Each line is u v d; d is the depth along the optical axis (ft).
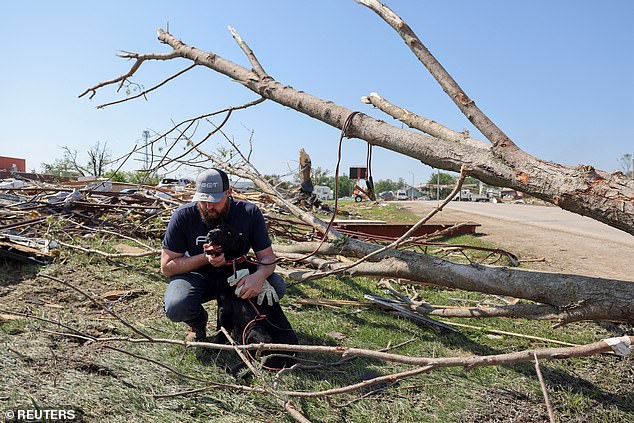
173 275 11.32
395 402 9.52
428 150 11.50
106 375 9.41
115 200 28.30
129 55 17.69
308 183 54.39
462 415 9.32
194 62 16.87
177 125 18.74
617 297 9.95
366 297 15.39
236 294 10.84
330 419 8.69
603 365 12.17
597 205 9.45
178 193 30.50
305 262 18.11
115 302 14.23
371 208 75.46
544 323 15.40
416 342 12.98
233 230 11.02
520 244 33.71
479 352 12.64
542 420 9.42
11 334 10.87
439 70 12.67
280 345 9.02
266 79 15.10
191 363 10.30
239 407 8.69
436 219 56.34
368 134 12.57
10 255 16.57
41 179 43.62
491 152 10.79
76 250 19.10
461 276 12.07
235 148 19.27
